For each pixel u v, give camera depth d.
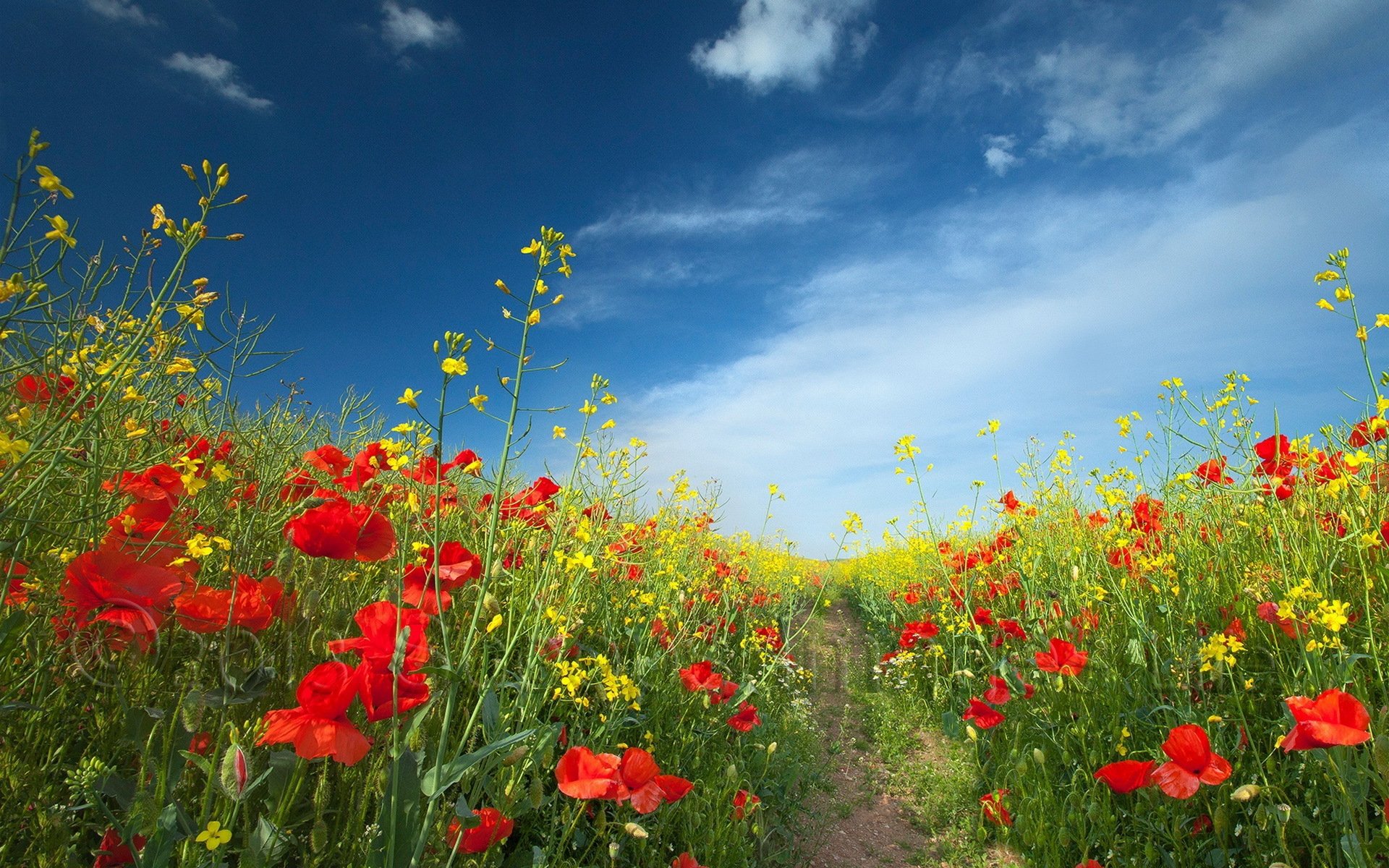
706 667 3.29
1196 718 2.86
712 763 3.42
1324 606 2.33
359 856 1.53
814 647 7.78
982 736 4.07
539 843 2.38
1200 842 2.58
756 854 3.20
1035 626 4.48
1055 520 5.34
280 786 1.30
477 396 1.72
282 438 2.51
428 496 2.16
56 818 1.29
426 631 2.18
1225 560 3.70
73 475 1.75
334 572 2.15
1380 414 2.75
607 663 2.55
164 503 1.79
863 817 3.98
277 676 1.72
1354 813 2.17
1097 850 2.89
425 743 1.58
